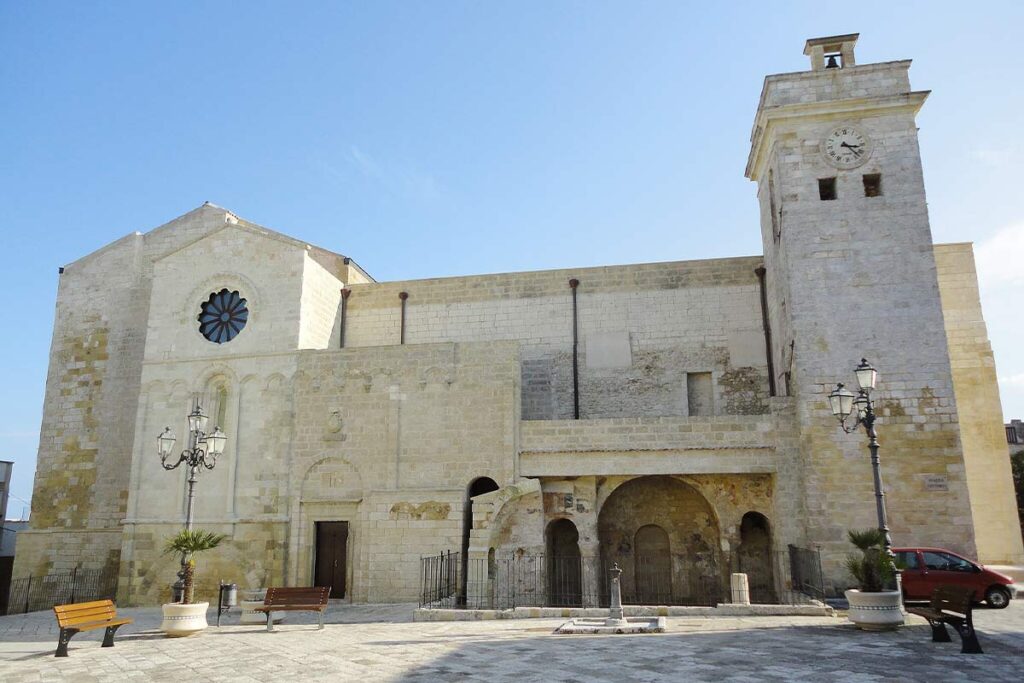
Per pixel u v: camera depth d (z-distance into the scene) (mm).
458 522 29156
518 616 22469
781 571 27438
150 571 31828
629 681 12758
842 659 14484
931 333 27359
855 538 19578
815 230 28812
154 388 33844
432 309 36594
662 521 31391
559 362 34812
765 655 15008
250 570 30859
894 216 28453
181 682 13891
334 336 36562
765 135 30797
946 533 25828
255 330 33344
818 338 27938
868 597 18438
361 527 30156
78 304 40500
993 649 15492
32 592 37188
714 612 21891
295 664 15375
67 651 17547
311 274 34375
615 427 29375
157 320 34594
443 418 30562
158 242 40562
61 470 38562
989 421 31859
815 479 26906
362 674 14070
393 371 31438
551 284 35812
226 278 34250
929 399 26859
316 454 31359
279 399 32344
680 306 34531
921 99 28812
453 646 17078
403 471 30375
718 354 33688
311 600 21297
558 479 29812
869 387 20562
